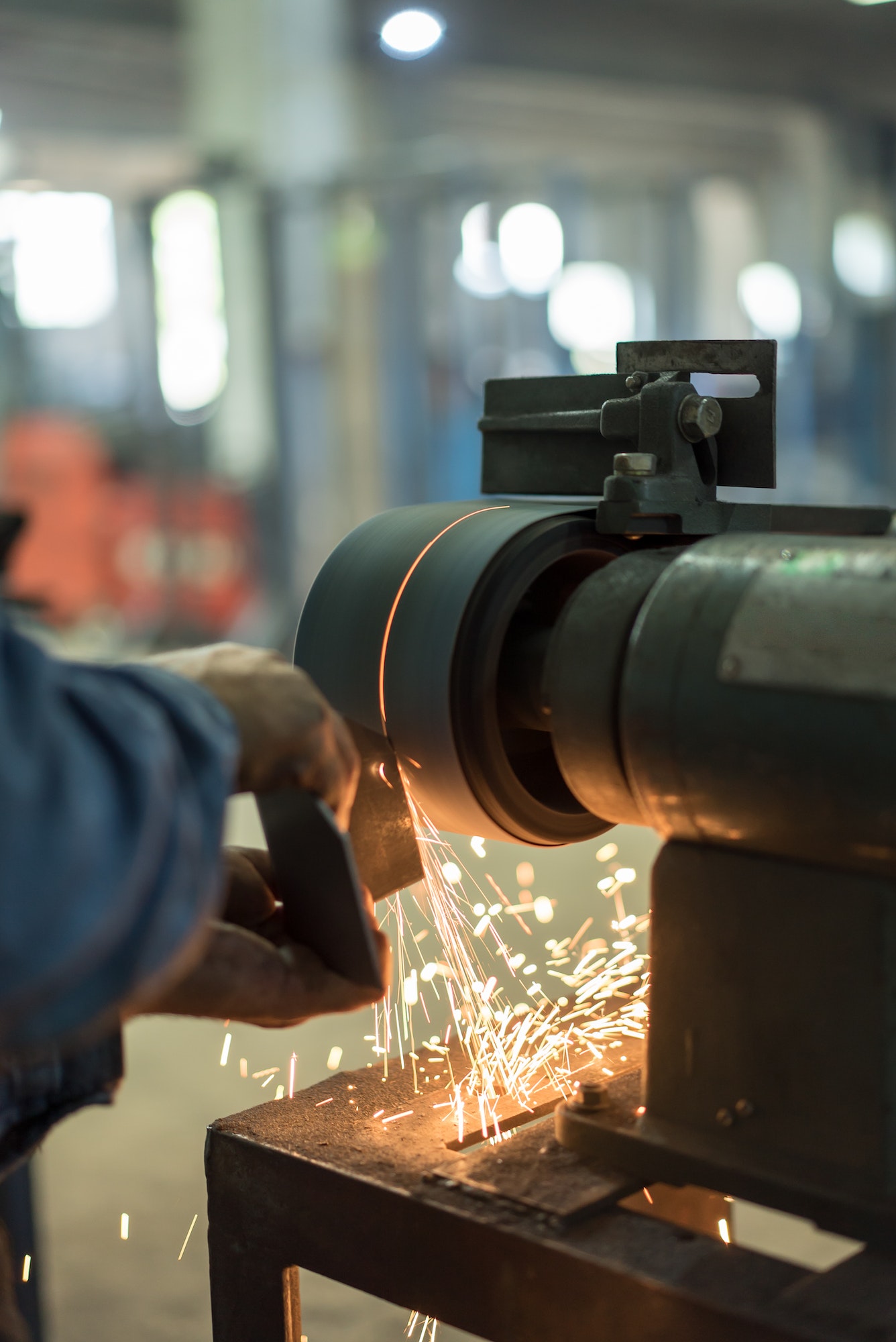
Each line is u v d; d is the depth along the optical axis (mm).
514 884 3076
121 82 6012
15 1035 401
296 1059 2240
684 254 6125
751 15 6562
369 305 6207
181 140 6426
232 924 631
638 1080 707
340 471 6371
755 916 598
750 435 714
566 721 660
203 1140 2014
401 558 756
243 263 6324
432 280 6137
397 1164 648
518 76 6250
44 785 379
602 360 6176
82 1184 1911
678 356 723
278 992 567
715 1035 617
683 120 7141
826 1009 579
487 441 816
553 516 734
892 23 6727
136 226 6480
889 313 7281
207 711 455
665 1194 816
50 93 6035
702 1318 522
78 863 376
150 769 398
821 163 7246
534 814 746
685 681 591
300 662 788
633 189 6027
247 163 6281
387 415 6309
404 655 727
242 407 6473
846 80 7094
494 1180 623
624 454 718
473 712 706
